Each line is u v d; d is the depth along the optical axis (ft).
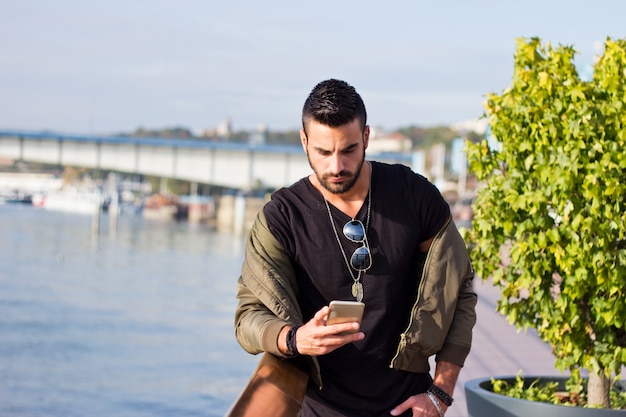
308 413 11.07
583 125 17.13
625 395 19.47
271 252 10.94
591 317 18.13
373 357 10.93
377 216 10.96
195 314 148.25
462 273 11.03
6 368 97.45
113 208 414.41
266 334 10.41
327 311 9.87
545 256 17.87
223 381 91.40
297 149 271.49
